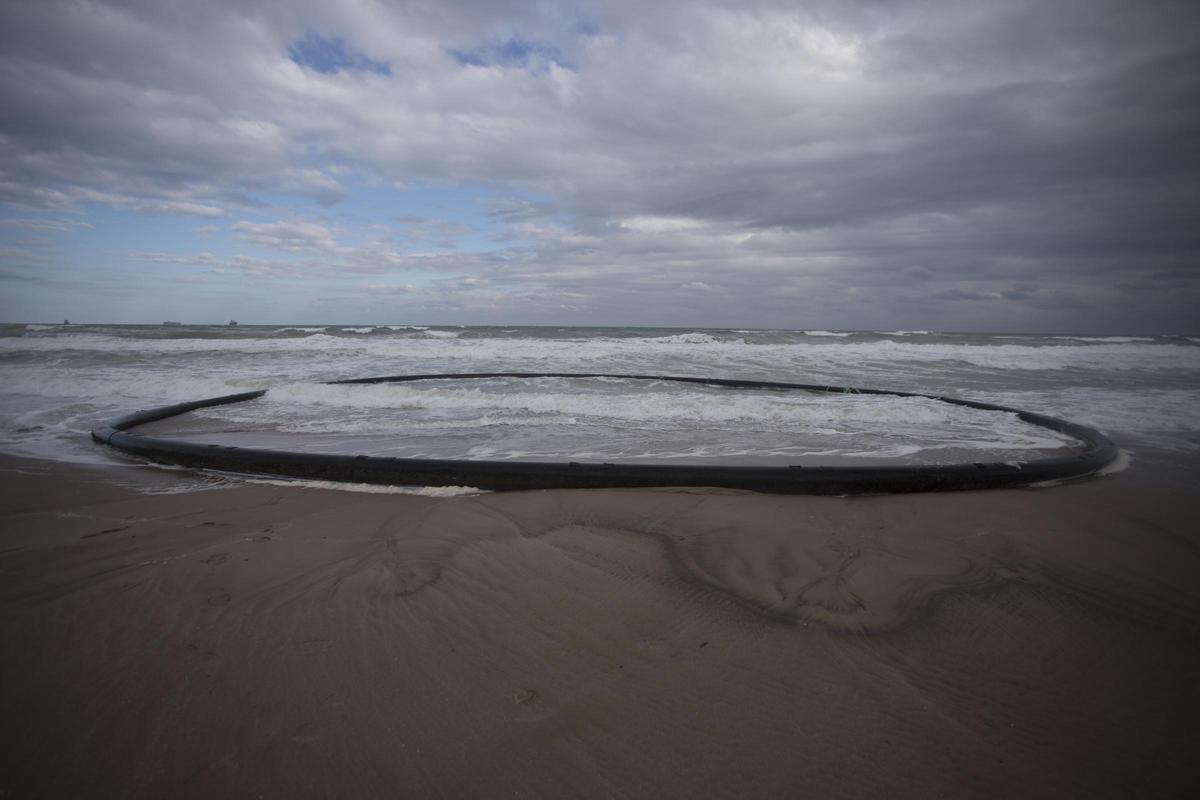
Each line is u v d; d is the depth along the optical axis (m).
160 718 1.79
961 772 1.60
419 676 2.00
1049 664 2.10
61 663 2.06
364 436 6.27
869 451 5.57
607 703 1.87
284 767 1.61
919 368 14.59
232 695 1.89
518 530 3.38
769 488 4.07
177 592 2.59
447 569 2.83
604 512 3.68
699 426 6.74
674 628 2.32
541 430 6.54
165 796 1.51
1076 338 32.34
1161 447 5.89
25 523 3.52
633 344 21.47
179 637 2.23
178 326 38.41
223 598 2.53
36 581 2.69
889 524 3.48
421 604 2.49
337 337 24.20
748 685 1.96
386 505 3.88
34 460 5.18
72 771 1.59
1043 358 17.94
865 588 2.66
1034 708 1.87
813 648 2.19
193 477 4.63
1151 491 4.20
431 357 16.64
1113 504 3.87
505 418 7.17
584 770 1.60
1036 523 3.50
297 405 8.19
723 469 4.16
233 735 1.72
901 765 1.63
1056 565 2.91
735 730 1.75
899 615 2.43
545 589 2.64
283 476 4.56
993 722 1.80
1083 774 1.60
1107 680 2.01
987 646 2.21
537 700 1.88
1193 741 1.72
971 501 3.92
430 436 6.23
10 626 2.30
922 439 6.12
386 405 8.19
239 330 30.06
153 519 3.59
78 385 9.97
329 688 1.93
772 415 7.26
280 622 2.34
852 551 3.07
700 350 19.20
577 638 2.25
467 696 1.90
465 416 7.32
